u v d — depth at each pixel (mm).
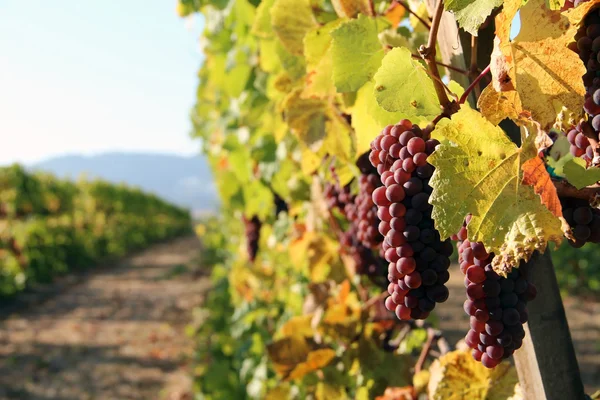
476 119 517
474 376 830
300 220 2080
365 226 892
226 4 2096
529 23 500
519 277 559
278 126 1402
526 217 502
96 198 14227
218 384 3201
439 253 559
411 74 585
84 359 5613
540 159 509
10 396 4691
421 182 556
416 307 572
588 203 553
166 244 18453
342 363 1320
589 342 4582
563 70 501
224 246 6020
